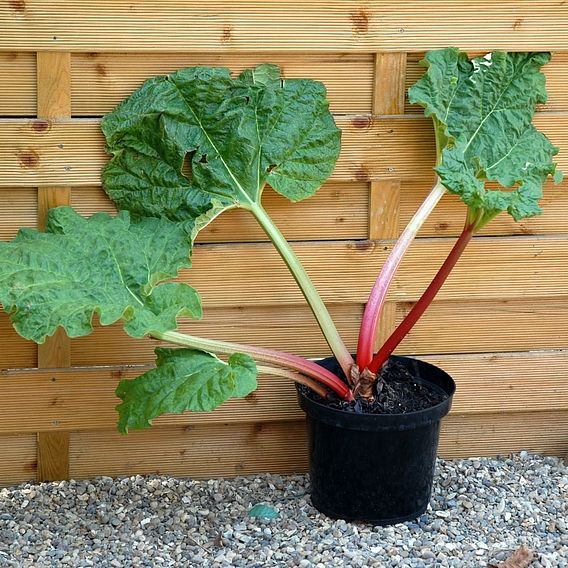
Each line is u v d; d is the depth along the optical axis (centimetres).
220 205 235
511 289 253
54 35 228
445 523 239
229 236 242
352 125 240
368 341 234
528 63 242
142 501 243
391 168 243
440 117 235
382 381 239
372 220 245
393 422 227
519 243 251
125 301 224
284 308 248
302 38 235
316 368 233
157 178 235
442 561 225
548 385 260
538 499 247
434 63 237
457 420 261
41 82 230
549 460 262
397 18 236
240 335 247
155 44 231
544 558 226
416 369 247
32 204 236
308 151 237
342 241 246
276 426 254
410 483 234
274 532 234
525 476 256
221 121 234
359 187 244
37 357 241
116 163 234
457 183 225
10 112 231
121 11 229
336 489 234
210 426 251
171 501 244
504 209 227
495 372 257
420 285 250
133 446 250
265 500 246
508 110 242
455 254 232
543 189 250
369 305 235
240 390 220
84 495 244
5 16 226
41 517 237
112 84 232
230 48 233
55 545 229
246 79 234
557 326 258
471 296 252
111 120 231
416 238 248
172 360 227
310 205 243
